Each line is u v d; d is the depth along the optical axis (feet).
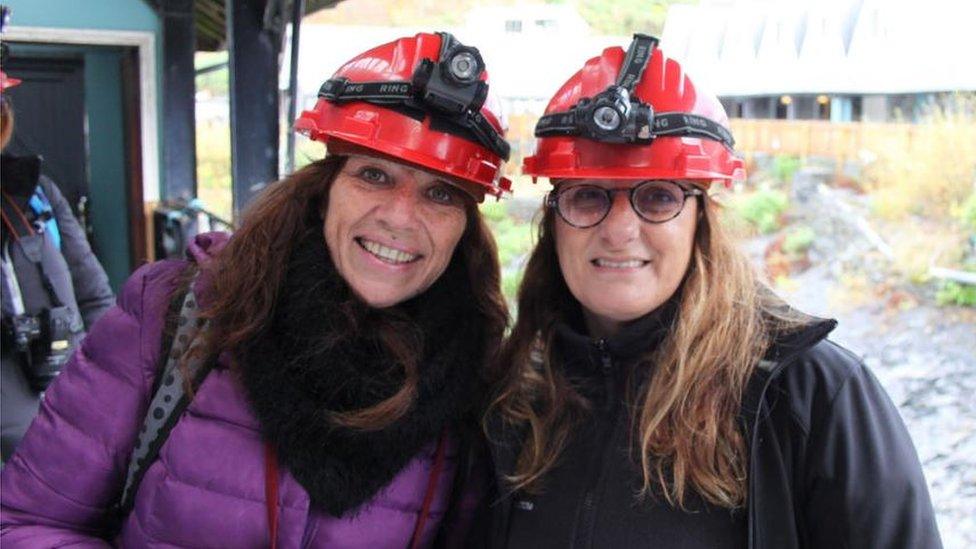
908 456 3.76
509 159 4.92
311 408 4.42
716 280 4.12
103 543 4.75
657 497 4.09
